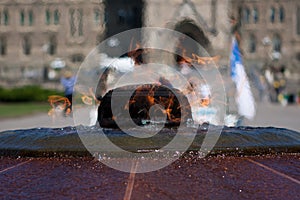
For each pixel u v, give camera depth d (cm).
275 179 954
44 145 1124
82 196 869
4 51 14425
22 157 1102
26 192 899
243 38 12950
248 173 973
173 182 916
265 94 7275
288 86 10475
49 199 866
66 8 13100
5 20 14400
